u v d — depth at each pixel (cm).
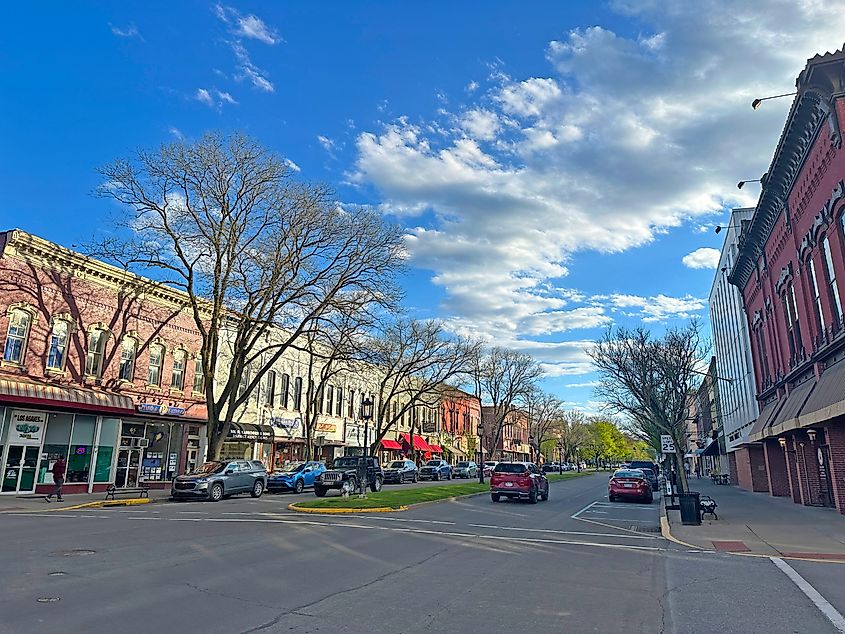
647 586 913
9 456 2455
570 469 10081
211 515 1909
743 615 741
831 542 1377
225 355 3597
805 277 2061
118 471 2925
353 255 3036
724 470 5222
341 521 1769
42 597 738
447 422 7306
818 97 1723
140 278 2967
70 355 2664
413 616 699
